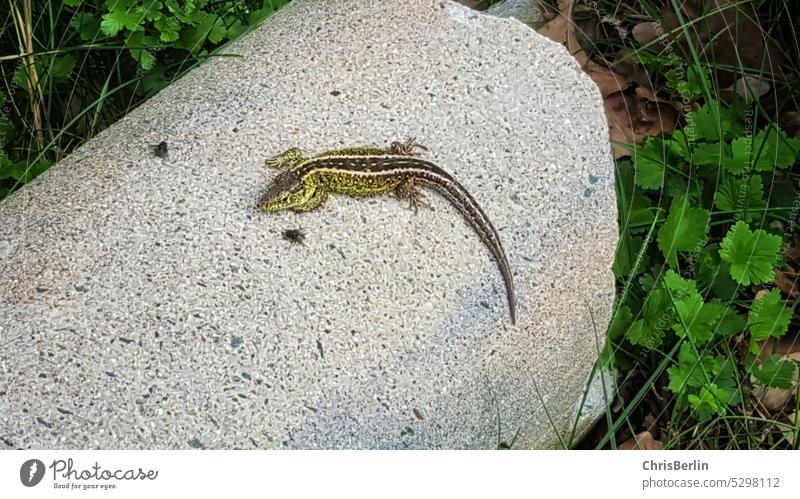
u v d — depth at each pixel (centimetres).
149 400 37
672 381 50
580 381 47
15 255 41
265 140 46
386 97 48
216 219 42
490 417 43
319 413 38
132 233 41
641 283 53
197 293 40
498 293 43
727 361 51
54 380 37
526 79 50
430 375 41
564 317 45
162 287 40
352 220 43
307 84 48
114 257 41
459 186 44
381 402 40
